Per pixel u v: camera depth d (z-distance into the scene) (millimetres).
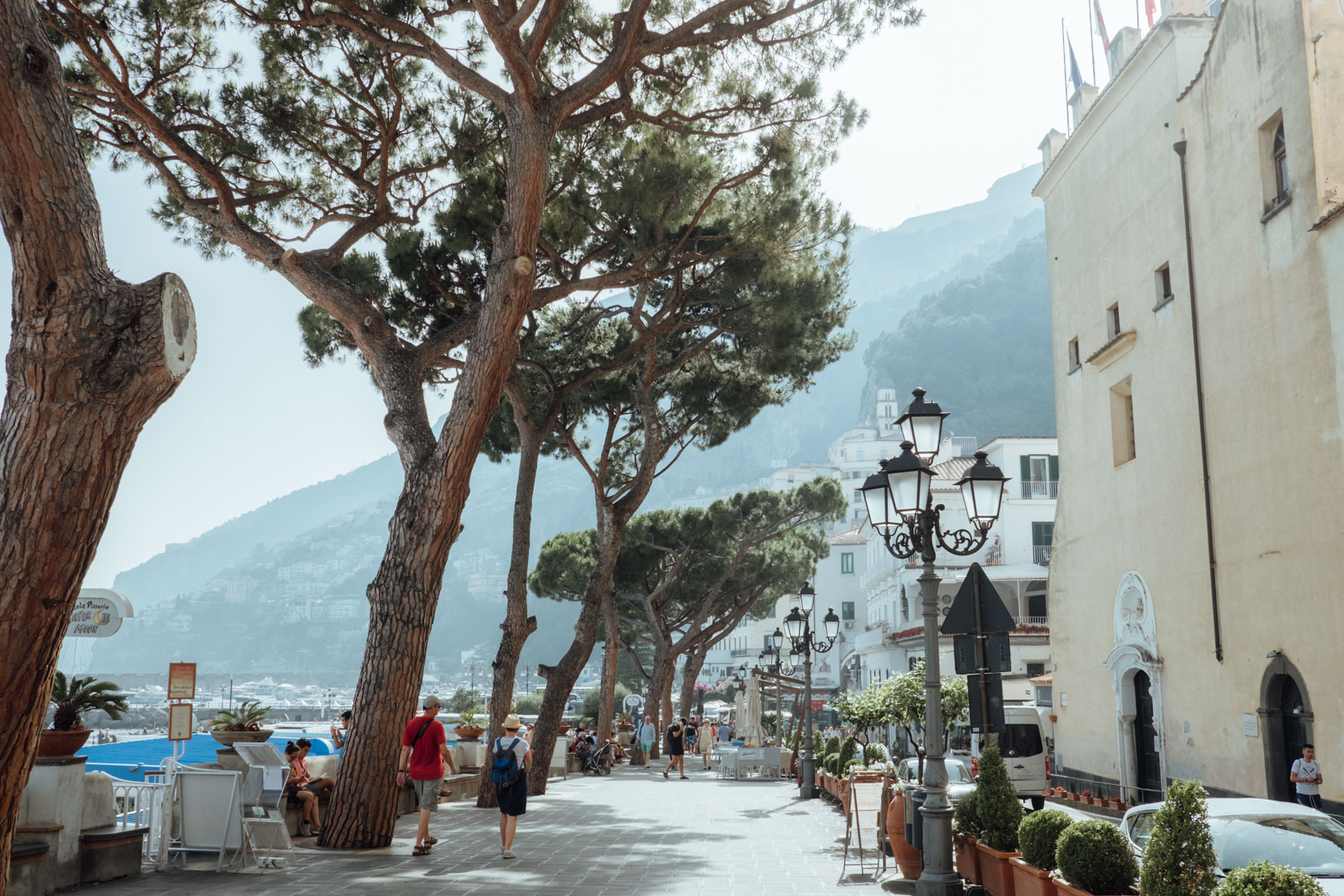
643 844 14070
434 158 16422
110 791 10461
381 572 13102
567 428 24641
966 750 23734
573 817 17844
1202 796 6195
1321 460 13570
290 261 14219
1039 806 21859
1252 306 15352
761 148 17234
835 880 11242
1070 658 23312
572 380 22703
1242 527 15680
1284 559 14477
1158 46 18641
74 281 4789
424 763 12594
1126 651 19828
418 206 16812
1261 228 15086
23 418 4730
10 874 8719
